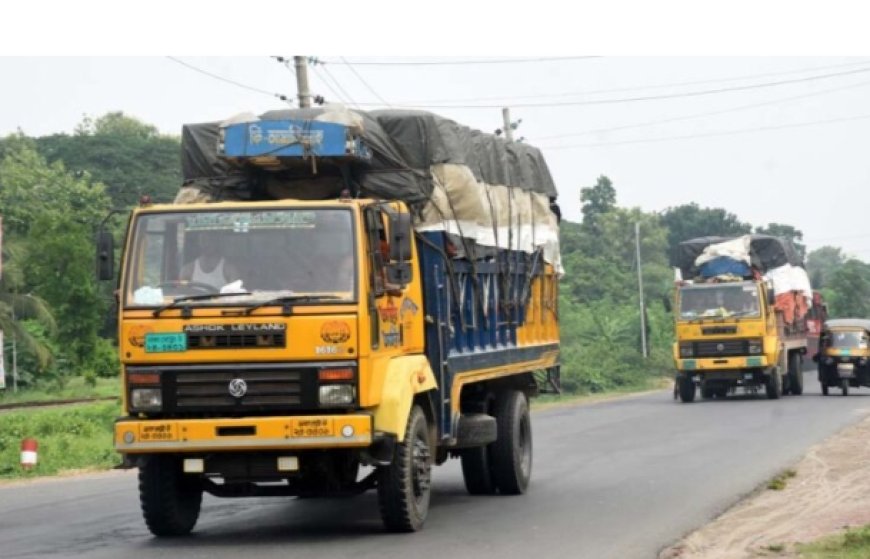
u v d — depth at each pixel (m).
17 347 60.62
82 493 21.72
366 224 14.68
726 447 26.39
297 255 14.47
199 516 17.66
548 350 22.45
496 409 19.55
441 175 16.44
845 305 117.25
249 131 15.39
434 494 19.75
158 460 15.16
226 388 14.16
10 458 28.73
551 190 22.59
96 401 53.72
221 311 14.19
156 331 14.29
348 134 15.30
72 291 66.12
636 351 79.38
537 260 21.61
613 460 24.31
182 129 16.36
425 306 16.28
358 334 14.12
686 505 17.64
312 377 14.09
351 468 15.45
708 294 46.44
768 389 46.56
